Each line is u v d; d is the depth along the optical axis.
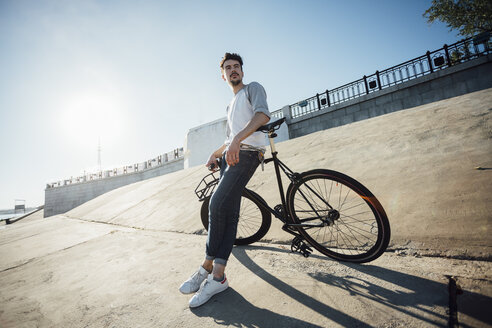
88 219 4.79
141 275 1.63
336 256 1.43
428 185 1.81
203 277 1.31
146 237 2.66
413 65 8.54
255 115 1.26
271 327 0.94
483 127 2.31
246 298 1.17
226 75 1.56
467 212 1.42
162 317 1.12
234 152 1.18
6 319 1.26
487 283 0.96
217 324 1.01
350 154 2.96
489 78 7.09
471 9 9.51
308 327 0.90
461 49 7.79
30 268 2.12
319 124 10.73
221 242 1.31
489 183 1.56
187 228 2.72
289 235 1.90
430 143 2.44
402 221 1.57
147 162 22.09
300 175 1.47
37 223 5.60
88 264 2.01
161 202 4.25
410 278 1.11
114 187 22.92
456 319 0.81
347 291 1.09
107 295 1.41
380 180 2.14
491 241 1.19
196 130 12.62
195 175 5.50
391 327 0.83
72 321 1.18
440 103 3.55
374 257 1.28
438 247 1.29
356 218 1.76
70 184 25.97
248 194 1.77
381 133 3.27
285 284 1.24
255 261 1.58
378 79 9.27
